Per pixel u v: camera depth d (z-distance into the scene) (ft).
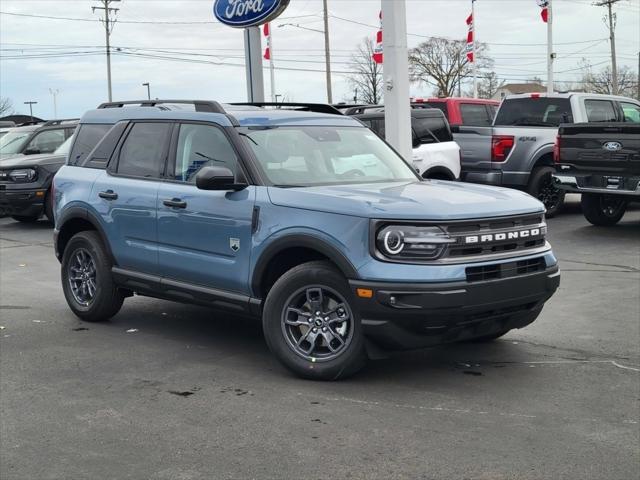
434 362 18.45
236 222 18.04
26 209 47.73
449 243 15.58
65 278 23.59
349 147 20.34
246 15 43.04
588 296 25.54
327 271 16.40
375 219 15.65
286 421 14.62
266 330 17.31
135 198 20.83
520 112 46.39
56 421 14.83
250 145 18.72
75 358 19.21
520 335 20.93
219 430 14.24
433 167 42.11
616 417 14.67
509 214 16.67
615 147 36.04
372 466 12.55
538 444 13.38
